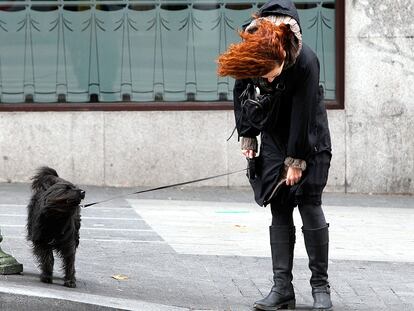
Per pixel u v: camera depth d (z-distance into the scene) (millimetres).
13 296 6711
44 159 13148
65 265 7117
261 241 9508
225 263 8422
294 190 6570
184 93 13289
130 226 10180
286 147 6586
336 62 13141
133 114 13117
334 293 7453
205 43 13242
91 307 6602
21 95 13344
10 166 13156
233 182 13195
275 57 6020
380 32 12992
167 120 13125
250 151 6727
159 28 13242
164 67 13266
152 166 13141
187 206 11812
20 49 13320
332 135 13094
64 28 13281
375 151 13078
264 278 7891
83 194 6707
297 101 6336
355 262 8609
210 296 7230
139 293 7188
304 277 7973
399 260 8734
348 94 13062
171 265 8273
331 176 13133
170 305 6840
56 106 13180
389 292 7520
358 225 10688
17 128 13141
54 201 6668
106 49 13289
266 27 6074
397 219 11180
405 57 12984
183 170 13156
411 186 13117
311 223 6676
